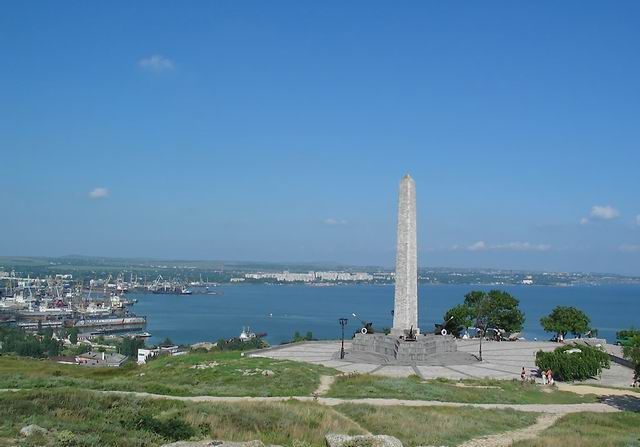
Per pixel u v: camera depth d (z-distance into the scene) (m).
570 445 31.55
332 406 40.12
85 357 146.25
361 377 54.53
